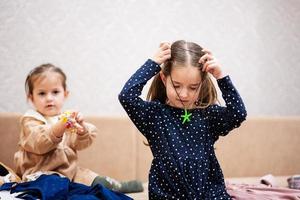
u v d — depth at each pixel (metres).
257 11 2.07
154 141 1.15
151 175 1.13
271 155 1.95
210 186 1.14
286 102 2.12
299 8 2.12
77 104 1.80
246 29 2.05
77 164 1.62
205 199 1.10
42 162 1.42
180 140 1.13
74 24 1.80
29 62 1.73
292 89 2.13
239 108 1.14
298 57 2.12
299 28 2.12
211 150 1.16
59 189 1.17
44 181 1.20
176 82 1.11
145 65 1.14
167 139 1.13
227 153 1.89
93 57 1.83
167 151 1.11
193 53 1.13
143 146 1.78
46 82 1.46
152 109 1.15
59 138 1.37
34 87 1.47
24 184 1.22
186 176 1.09
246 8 2.05
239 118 1.14
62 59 1.78
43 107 1.47
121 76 1.87
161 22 1.92
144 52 1.90
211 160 1.16
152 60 1.14
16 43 1.72
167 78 1.14
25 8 1.73
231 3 2.03
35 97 1.48
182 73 1.09
